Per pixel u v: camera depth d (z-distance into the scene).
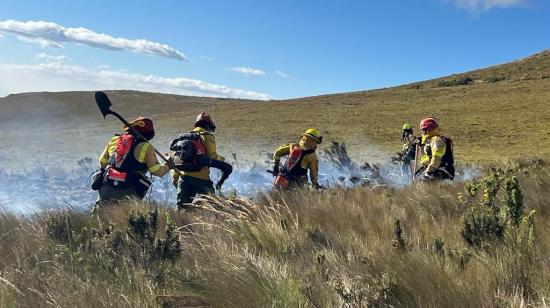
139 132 7.03
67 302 3.12
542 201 6.40
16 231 5.04
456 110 51.72
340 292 3.28
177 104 105.50
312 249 4.59
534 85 68.44
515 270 3.59
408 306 3.16
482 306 3.07
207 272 3.71
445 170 8.91
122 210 5.93
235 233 4.98
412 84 88.06
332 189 8.62
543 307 3.00
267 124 49.03
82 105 104.31
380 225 5.49
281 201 6.76
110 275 3.68
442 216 5.90
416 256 3.83
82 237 4.64
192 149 7.33
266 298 3.18
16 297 3.25
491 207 5.05
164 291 3.52
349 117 51.78
